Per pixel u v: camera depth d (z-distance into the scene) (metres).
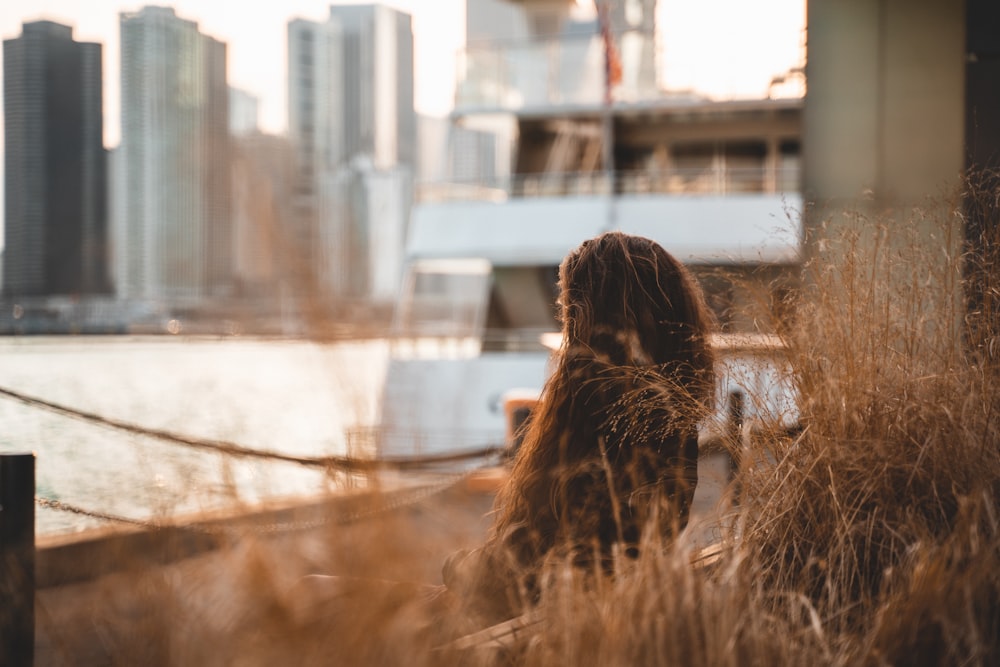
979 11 5.28
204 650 1.53
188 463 2.24
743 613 1.85
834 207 3.46
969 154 5.20
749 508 2.42
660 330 2.39
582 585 1.84
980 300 2.71
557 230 12.77
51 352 31.88
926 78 6.31
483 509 3.65
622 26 14.19
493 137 15.32
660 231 12.68
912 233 2.84
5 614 2.04
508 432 6.77
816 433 2.53
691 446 2.33
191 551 1.85
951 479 2.33
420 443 3.78
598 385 2.23
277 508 2.16
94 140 84.94
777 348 2.70
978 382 2.54
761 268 2.87
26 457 2.86
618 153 14.82
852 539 2.31
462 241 12.90
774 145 14.52
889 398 2.54
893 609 1.89
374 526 1.87
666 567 1.82
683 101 14.08
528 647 1.73
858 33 6.46
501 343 12.41
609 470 2.03
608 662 1.66
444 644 1.68
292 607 1.60
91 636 1.62
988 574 1.94
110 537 1.84
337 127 147.88
